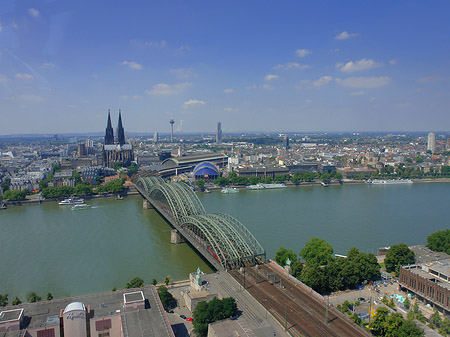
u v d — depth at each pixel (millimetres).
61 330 126438
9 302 181875
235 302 157375
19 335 116875
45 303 138250
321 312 153125
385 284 197125
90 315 129750
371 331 147250
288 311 153625
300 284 181125
